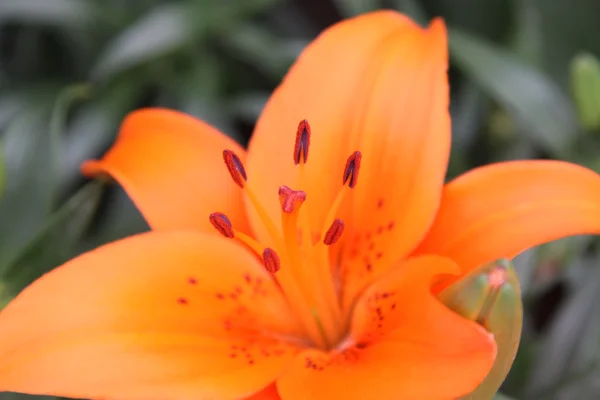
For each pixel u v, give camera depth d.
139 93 0.64
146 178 0.47
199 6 0.60
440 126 0.45
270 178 0.47
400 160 0.46
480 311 0.42
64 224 0.51
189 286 0.45
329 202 0.47
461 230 0.45
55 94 0.61
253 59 0.63
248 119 0.63
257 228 0.46
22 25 0.65
